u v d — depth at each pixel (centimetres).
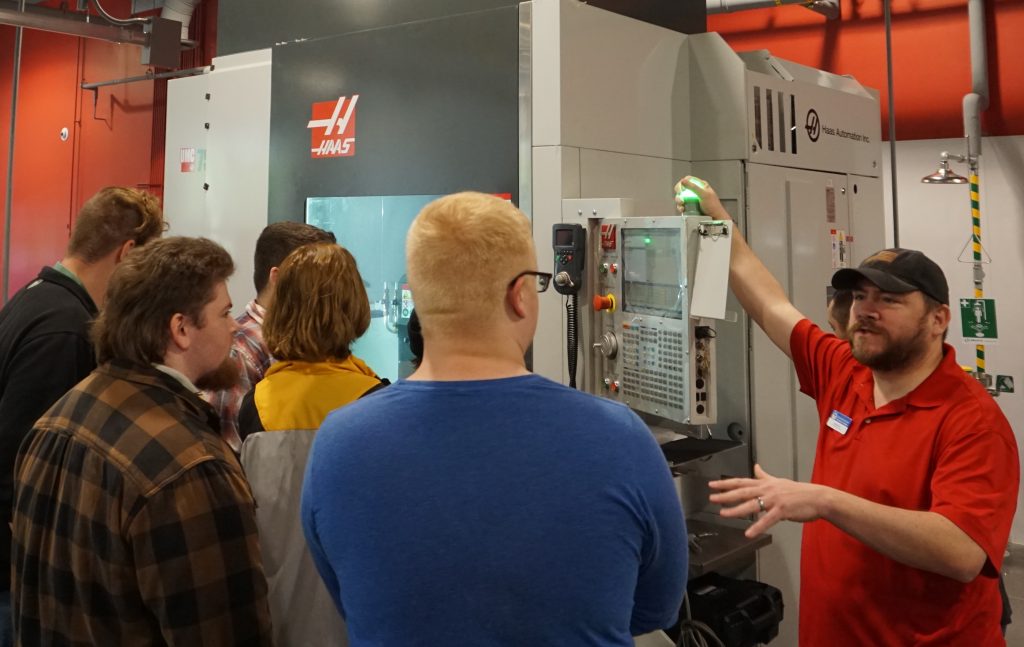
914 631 149
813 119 308
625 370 219
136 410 120
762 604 248
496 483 90
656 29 272
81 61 589
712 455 260
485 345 98
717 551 243
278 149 304
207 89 334
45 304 178
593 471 91
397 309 274
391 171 274
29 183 627
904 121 439
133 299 124
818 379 181
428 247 97
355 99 283
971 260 429
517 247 99
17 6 444
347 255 162
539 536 89
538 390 96
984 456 142
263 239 209
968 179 409
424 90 266
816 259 307
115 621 119
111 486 114
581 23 246
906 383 158
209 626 115
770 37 472
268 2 337
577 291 226
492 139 252
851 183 332
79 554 117
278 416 149
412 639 88
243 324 208
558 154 239
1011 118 415
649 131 270
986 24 417
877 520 133
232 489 119
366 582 90
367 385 154
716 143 279
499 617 88
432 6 292
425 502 90
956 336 436
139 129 553
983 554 136
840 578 157
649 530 95
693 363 192
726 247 183
